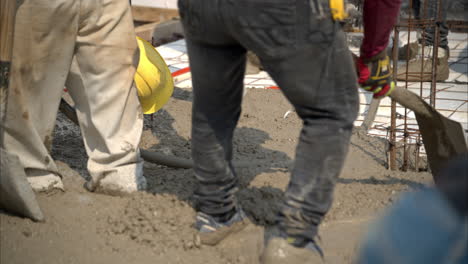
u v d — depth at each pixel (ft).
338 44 13.98
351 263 16.67
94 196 20.20
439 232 6.56
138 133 20.51
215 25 14.42
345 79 14.32
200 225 17.43
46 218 18.21
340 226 18.90
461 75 42.68
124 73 19.76
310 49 13.73
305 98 14.28
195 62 15.66
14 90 18.13
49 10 18.01
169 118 31.48
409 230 6.69
